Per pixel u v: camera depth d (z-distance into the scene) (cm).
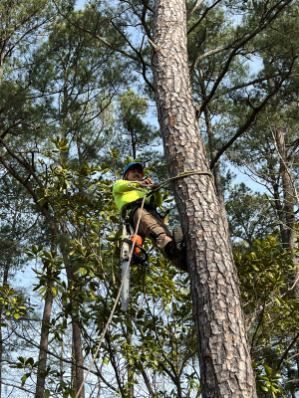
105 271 714
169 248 519
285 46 1178
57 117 1439
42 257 712
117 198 595
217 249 443
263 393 697
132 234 556
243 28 1223
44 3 1241
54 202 741
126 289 524
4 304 744
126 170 644
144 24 968
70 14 1284
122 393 661
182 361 711
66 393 679
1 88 1298
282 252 762
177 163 482
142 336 697
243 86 1302
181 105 507
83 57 1470
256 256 718
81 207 729
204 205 461
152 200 588
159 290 727
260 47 1204
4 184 1400
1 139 1080
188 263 452
